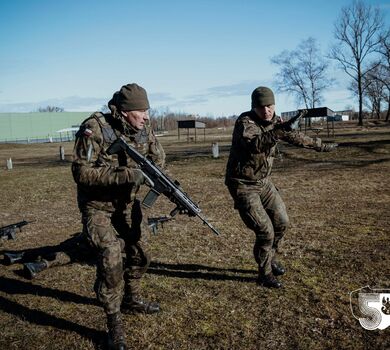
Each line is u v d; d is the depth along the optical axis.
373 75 63.00
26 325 3.99
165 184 3.83
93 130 3.54
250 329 3.70
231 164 4.40
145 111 3.73
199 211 3.96
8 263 5.67
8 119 88.75
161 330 3.74
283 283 4.62
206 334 3.65
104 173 3.39
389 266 4.96
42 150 43.69
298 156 19.20
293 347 3.40
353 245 5.84
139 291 4.07
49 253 5.41
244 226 7.32
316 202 9.20
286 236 6.45
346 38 60.53
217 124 101.75
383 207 8.30
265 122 4.30
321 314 3.89
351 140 25.72
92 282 4.99
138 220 3.86
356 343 3.41
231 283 4.70
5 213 10.09
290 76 68.69
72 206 10.64
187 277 4.95
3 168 24.12
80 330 3.85
